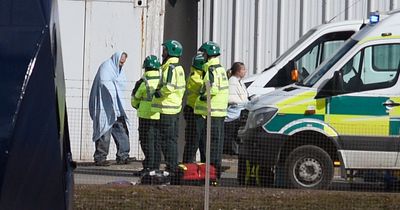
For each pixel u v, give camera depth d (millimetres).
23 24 18797
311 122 40688
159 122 43125
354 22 52375
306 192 38531
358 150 40531
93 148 53250
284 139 40844
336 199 37469
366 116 40531
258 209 36469
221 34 59781
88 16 54625
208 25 59938
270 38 59250
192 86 44438
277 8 59156
